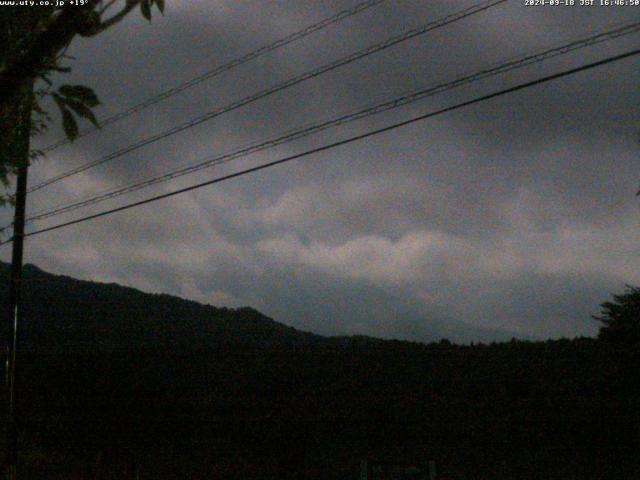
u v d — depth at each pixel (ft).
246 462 62.08
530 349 64.49
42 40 15.64
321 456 59.93
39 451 66.69
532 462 53.52
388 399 63.10
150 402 71.92
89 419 72.59
